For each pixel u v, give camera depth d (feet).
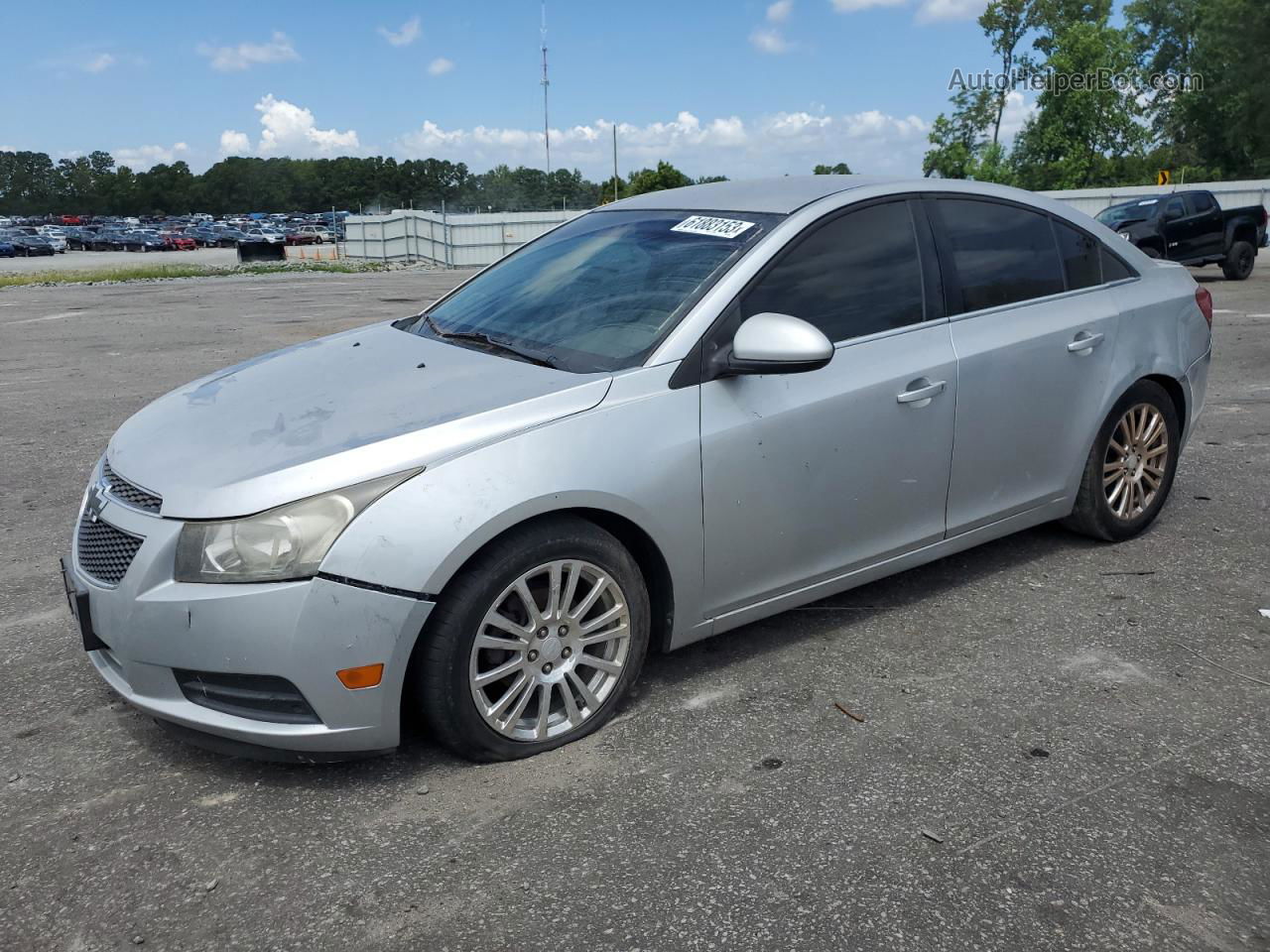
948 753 9.93
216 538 8.84
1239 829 8.71
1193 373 15.71
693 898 7.91
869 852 8.44
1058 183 187.42
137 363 36.94
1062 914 7.71
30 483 20.25
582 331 11.27
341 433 9.55
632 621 10.35
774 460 10.98
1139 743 10.08
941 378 12.31
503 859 8.43
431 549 8.90
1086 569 14.61
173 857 8.52
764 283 11.25
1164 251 59.52
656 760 9.87
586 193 376.68
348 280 96.63
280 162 580.71
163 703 9.23
